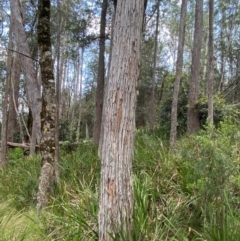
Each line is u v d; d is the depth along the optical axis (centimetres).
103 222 321
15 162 957
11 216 485
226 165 353
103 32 1130
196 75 1104
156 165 496
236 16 2188
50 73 557
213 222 326
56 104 575
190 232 348
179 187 430
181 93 1234
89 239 361
